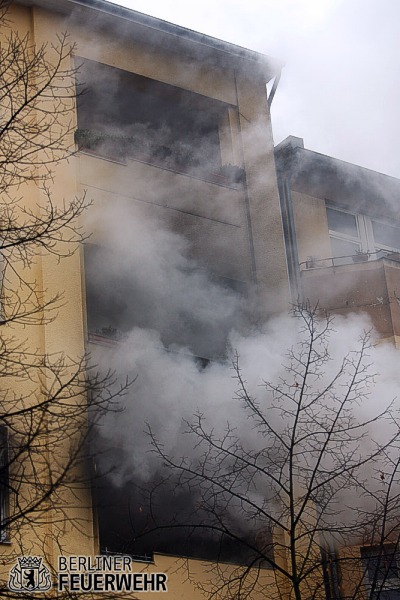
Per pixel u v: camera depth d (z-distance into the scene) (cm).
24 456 1252
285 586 1619
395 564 1538
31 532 1461
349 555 1616
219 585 1581
